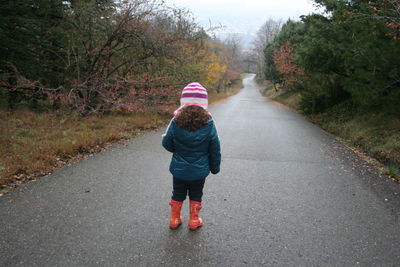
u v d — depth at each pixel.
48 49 10.04
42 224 3.18
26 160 4.82
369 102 8.27
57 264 2.54
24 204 3.62
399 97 7.27
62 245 2.82
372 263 2.71
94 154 5.97
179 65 11.95
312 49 11.95
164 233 3.11
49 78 9.87
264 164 5.83
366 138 7.93
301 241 3.05
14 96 10.09
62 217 3.35
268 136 9.00
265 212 3.69
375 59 7.32
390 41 7.16
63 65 10.38
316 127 11.75
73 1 9.54
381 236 3.19
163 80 11.25
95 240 2.93
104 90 9.55
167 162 5.64
